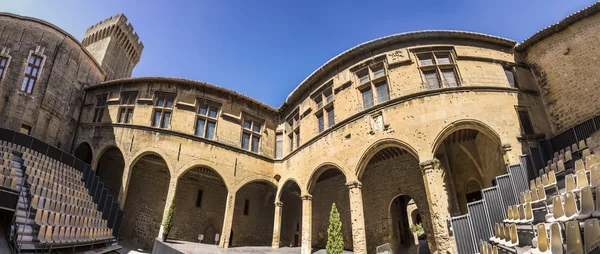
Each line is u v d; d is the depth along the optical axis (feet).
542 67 48.32
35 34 61.67
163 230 50.80
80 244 36.09
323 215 69.10
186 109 64.75
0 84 54.70
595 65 41.60
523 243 25.68
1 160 41.98
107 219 51.83
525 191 32.60
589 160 27.78
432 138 41.24
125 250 49.96
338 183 67.92
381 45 52.80
